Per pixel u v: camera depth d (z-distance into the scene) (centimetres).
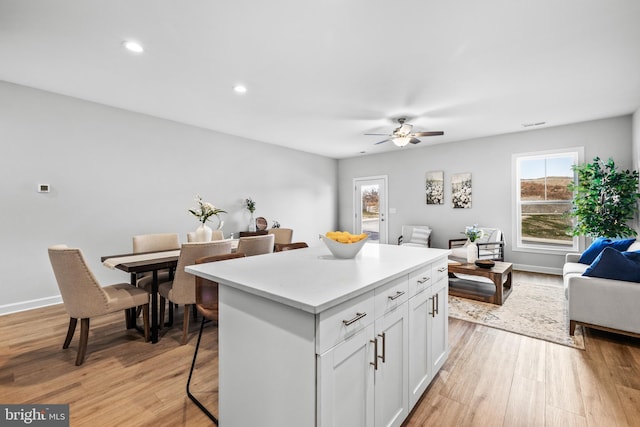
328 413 103
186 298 244
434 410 164
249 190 552
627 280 239
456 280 449
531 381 191
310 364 102
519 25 211
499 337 257
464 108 383
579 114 412
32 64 269
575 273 309
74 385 188
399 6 191
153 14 199
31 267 325
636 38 227
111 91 331
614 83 308
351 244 176
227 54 251
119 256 282
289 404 110
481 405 169
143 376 199
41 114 328
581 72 283
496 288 338
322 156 718
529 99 353
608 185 393
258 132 505
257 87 318
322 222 718
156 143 422
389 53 249
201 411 165
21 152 317
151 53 249
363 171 718
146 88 322
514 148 514
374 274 138
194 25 211
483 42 232
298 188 655
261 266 158
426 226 610
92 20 205
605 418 157
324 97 345
